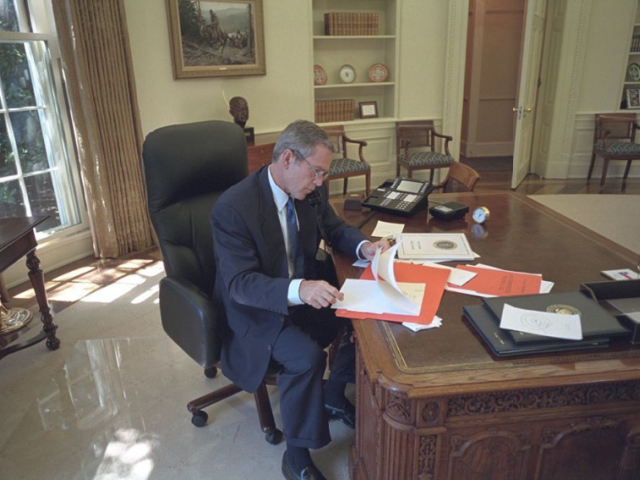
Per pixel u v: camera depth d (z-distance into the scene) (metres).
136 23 3.46
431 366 1.04
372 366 1.05
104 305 2.80
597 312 1.14
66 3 2.91
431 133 4.77
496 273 1.44
